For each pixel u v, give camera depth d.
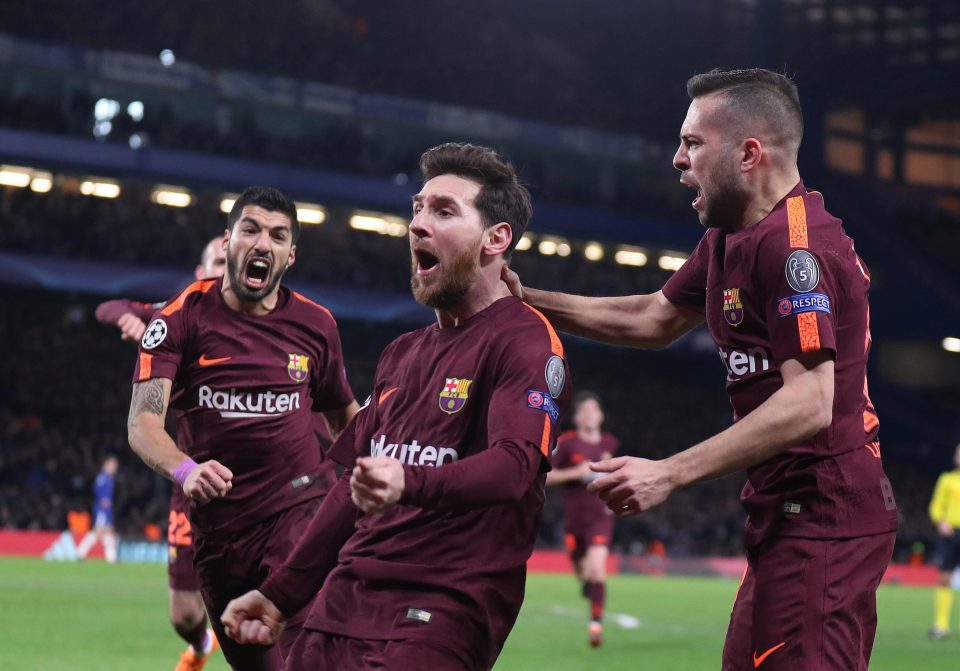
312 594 4.79
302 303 7.91
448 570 4.43
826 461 4.81
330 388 8.05
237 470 7.57
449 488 4.06
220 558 7.64
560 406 4.52
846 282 4.79
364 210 49.75
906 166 64.75
